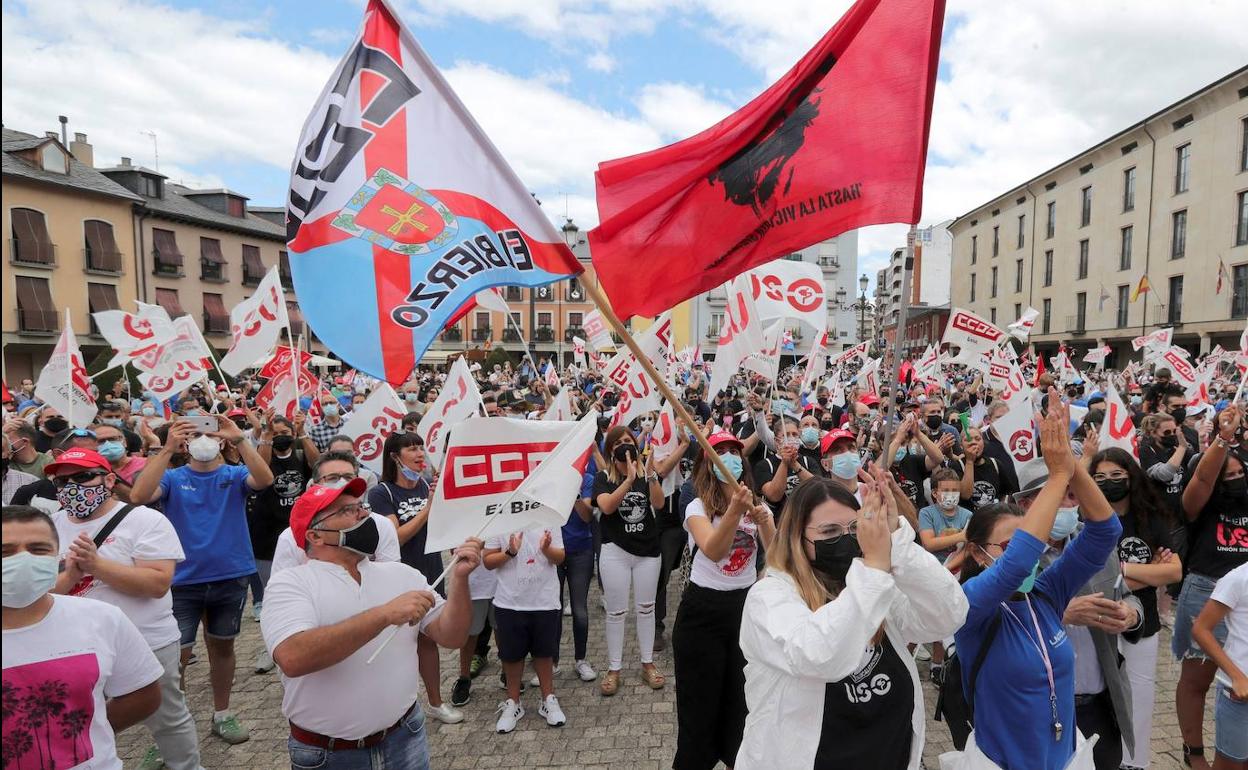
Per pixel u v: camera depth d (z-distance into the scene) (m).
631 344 3.70
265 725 5.33
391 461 5.59
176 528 5.07
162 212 37.62
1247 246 32.69
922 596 2.76
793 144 4.05
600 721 5.34
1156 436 6.63
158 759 4.77
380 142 3.62
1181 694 4.62
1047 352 48.56
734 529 3.91
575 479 3.57
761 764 2.76
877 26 3.90
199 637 7.10
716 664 4.24
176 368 8.88
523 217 3.72
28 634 2.90
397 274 3.57
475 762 4.85
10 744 2.81
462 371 7.04
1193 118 35.72
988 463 6.70
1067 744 3.14
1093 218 43.28
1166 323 37.28
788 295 8.20
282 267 45.09
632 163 4.12
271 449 6.67
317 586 3.22
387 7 3.64
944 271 80.50
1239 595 3.71
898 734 2.76
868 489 2.64
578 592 6.06
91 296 34.62
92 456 4.20
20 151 32.34
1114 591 3.98
